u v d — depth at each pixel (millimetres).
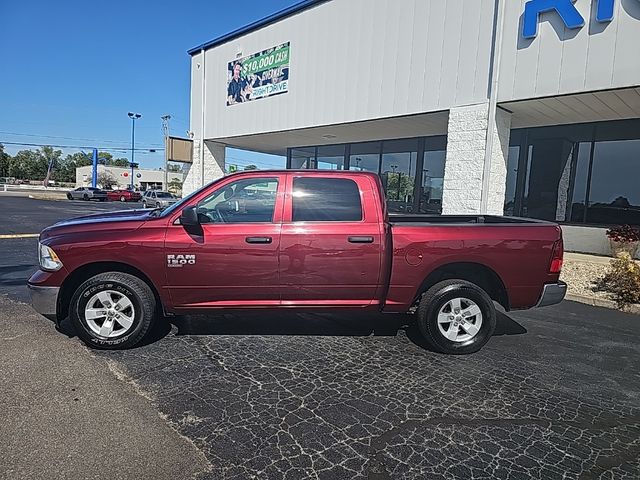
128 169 95938
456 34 10031
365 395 3600
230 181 4664
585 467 2721
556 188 12562
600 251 11523
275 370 4035
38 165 102625
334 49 12375
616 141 11570
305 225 4551
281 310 4645
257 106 14648
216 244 4430
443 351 4605
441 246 4586
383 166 15844
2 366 3922
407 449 2852
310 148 18188
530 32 8867
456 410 3400
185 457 2688
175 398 3434
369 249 4559
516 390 3795
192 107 17172
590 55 8266
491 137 9641
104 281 4359
